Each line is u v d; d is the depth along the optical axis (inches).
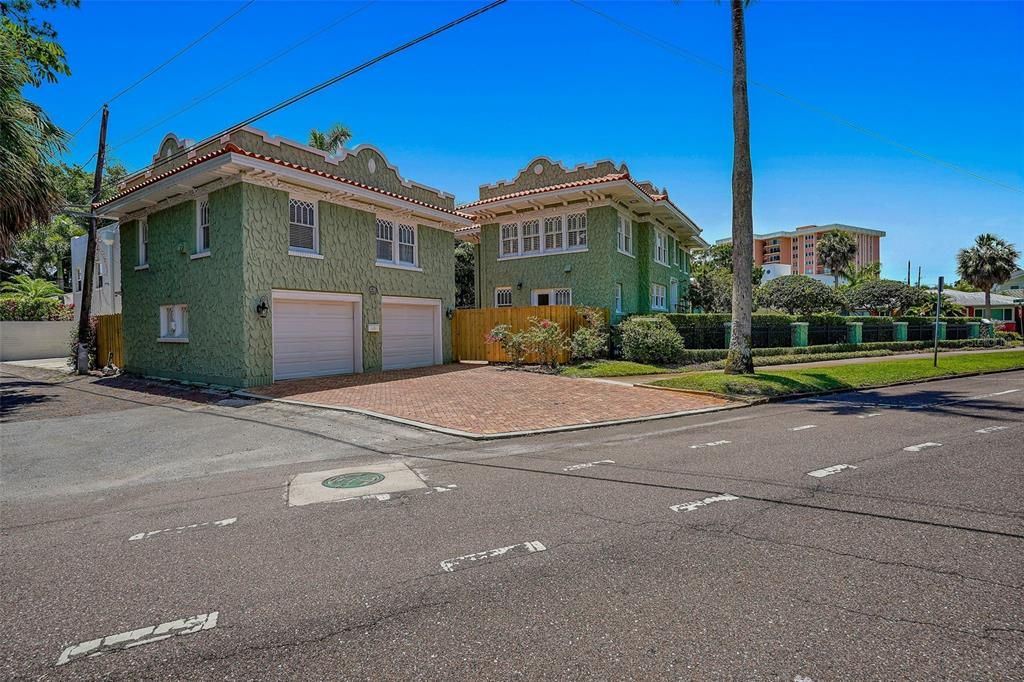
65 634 127.3
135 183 794.2
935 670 106.4
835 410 443.8
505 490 231.5
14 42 637.3
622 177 804.0
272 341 584.4
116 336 845.2
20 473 289.3
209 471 286.7
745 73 584.1
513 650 116.0
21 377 800.9
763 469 257.8
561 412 434.0
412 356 757.3
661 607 132.3
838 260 2359.7
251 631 126.1
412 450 321.1
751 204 592.7
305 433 373.1
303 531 188.9
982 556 158.6
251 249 562.3
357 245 670.5
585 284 887.1
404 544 174.6
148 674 110.8
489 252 995.9
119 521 207.9
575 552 165.2
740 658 111.4
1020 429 352.2
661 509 202.1
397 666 111.3
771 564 154.6
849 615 127.2
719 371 655.8
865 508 200.1
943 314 1616.6
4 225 551.2
